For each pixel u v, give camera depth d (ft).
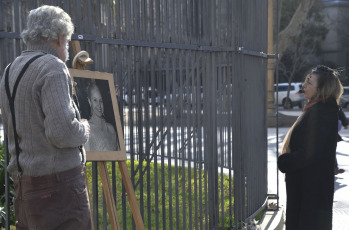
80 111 10.69
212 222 16.72
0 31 10.87
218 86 17.03
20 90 8.78
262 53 20.40
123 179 11.53
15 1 11.02
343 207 23.94
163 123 14.26
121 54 12.78
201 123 16.19
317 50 145.18
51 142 8.54
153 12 13.64
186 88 15.14
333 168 13.26
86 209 9.36
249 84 18.74
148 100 13.56
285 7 130.21
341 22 148.87
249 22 18.58
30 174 8.87
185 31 14.94
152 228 17.13
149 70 13.58
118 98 12.65
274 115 67.97
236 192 17.71
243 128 17.76
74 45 11.57
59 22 9.15
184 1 14.85
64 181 8.93
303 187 13.37
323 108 12.96
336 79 13.08
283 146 14.16
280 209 21.62
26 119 8.82
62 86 8.59
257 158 20.24
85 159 9.73
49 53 9.21
